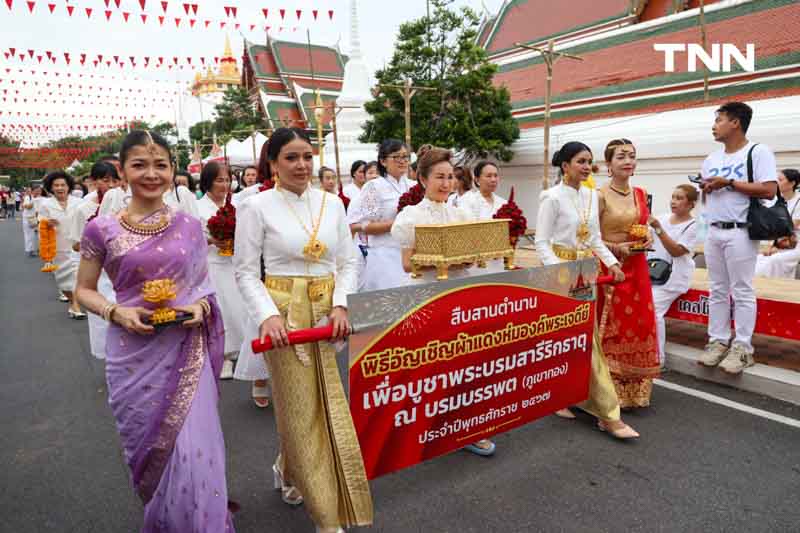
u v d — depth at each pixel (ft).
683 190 15.65
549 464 10.80
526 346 10.25
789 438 11.60
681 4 57.98
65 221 26.23
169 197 16.05
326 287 8.59
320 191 8.93
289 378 8.02
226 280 16.42
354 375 8.03
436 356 8.92
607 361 12.98
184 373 7.29
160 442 7.01
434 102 53.57
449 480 10.30
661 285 15.51
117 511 9.70
